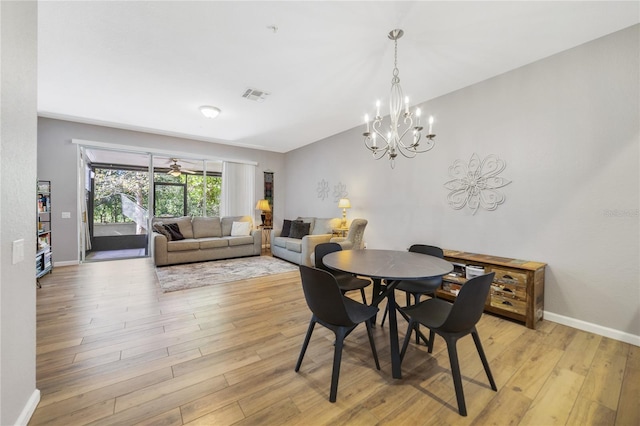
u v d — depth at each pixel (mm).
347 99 3598
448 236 3416
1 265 1107
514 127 2803
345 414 1386
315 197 5969
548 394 1537
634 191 2127
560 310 2504
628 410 1415
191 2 1901
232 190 6418
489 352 1992
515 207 2801
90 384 1580
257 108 3949
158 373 1700
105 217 5711
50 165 4418
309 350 2016
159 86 3244
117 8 1954
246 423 1318
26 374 1310
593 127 2314
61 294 3162
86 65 2758
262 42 2369
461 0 1870
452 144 3354
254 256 5656
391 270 1716
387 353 1986
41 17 2031
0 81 1090
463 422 1336
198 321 2486
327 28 2180
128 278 3859
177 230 5160
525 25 2135
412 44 2395
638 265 2111
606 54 2246
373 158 4527
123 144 5062
